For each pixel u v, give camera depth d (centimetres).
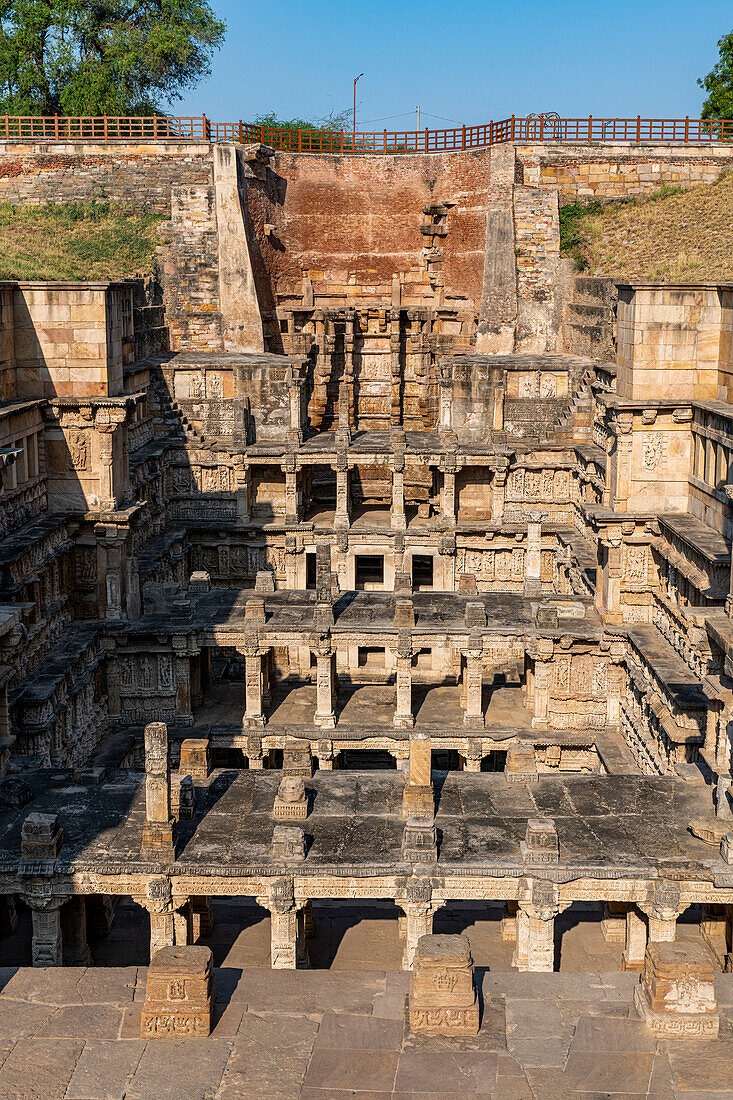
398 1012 1939
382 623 3978
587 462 5166
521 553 5441
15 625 3188
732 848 2650
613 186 6550
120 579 4094
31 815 2714
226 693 4444
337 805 2948
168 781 2692
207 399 5528
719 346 3975
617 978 2036
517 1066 1797
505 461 5381
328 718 3994
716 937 3089
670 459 4069
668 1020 1866
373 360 6512
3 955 3064
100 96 7369
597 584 4369
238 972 2055
